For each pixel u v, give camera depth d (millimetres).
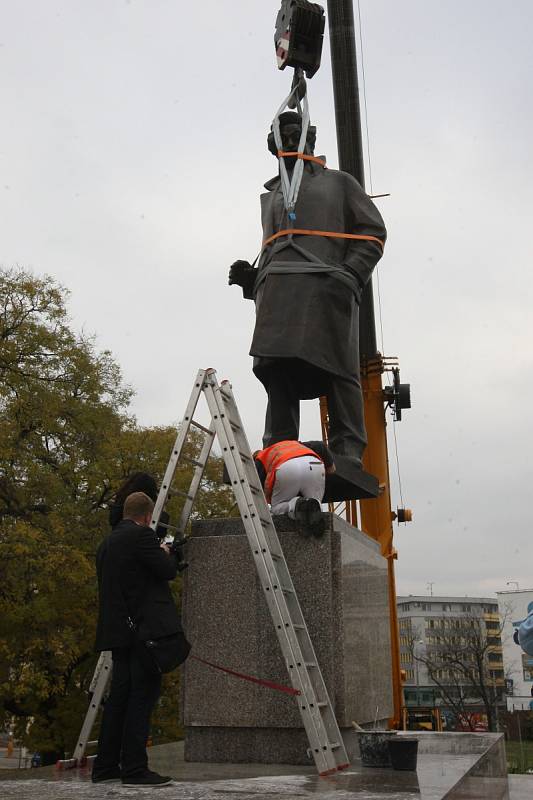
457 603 96750
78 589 19531
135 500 4902
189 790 4250
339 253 7641
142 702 4570
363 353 16078
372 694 6707
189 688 6039
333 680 5879
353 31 16312
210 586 6172
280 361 7336
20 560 18141
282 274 7473
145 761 4535
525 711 49750
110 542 4758
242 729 5918
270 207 7930
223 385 6223
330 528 6121
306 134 8023
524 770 26078
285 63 8398
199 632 6113
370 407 15734
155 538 4742
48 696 20312
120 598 4660
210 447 6398
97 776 4738
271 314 7387
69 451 21562
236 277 8109
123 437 22797
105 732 4754
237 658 5992
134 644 4613
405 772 5039
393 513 15484
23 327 20703
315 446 6766
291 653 5246
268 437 7582
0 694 18656
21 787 4480
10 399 20094
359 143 16109
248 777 4918
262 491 5934
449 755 6117
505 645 70375
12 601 18750
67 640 18766
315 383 7840
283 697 5836
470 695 60531
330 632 5945
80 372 21938
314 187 7793
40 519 19609
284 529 6195
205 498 25578
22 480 19859
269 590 5375
